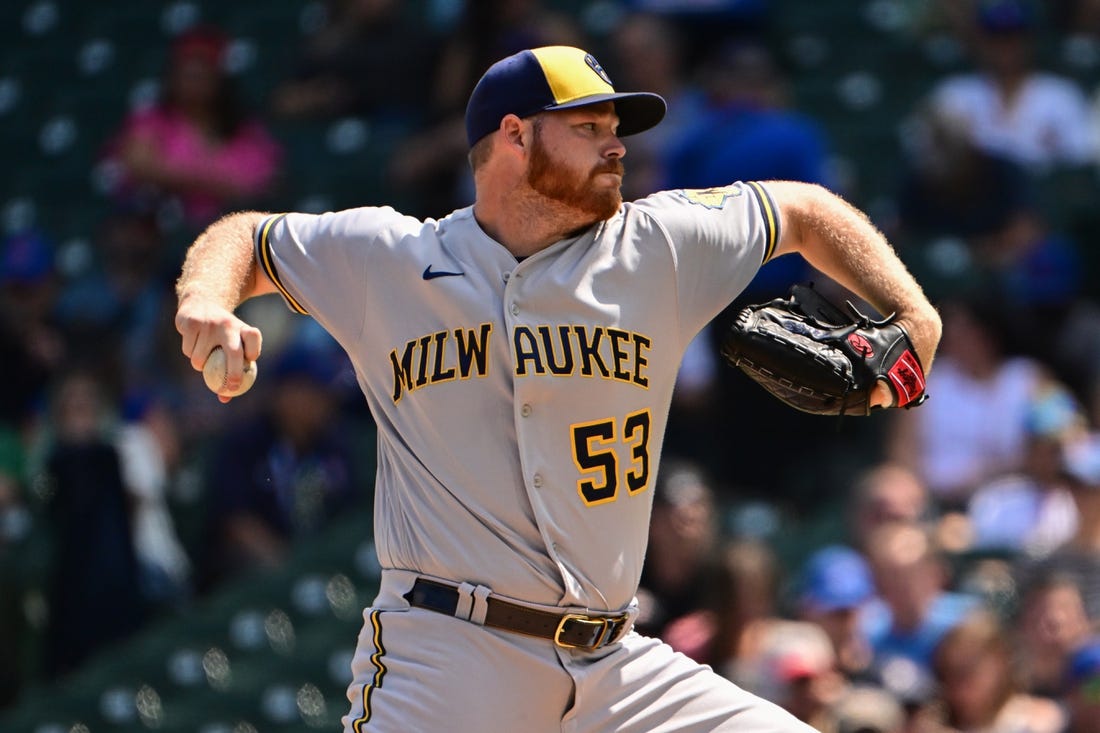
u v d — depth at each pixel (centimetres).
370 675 1362
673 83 3572
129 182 4041
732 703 1359
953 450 3022
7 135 4725
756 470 3073
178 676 3095
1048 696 2412
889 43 4353
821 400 1388
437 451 1334
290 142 4194
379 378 1364
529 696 1324
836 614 2461
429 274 1332
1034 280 3297
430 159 3688
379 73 4194
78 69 4847
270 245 1383
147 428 3444
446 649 1321
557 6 4450
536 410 1312
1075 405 3216
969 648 2311
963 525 2847
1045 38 4428
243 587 3161
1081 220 3778
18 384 3734
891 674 2348
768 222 1388
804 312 1410
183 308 1294
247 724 3020
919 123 3850
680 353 1377
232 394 1284
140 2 4956
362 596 3111
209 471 3288
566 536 1317
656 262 1347
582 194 1320
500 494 1319
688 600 2527
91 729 3083
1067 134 3934
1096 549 2586
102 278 3922
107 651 3192
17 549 3450
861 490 2595
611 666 1348
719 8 3822
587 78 1329
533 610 1318
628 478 1338
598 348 1322
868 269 1402
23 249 3897
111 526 3212
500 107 1330
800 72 4331
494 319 1318
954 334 3075
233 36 4762
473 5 3691
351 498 3266
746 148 3038
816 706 2270
